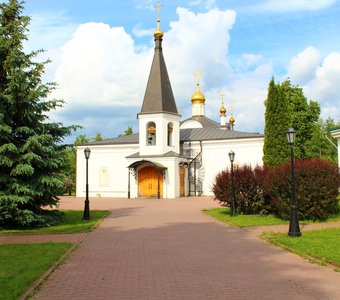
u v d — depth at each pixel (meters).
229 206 20.62
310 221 16.50
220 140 35.44
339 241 11.01
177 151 35.38
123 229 14.78
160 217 18.81
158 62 35.28
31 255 9.69
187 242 11.84
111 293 6.80
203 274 7.98
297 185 16.25
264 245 11.20
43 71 15.47
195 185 36.00
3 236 13.45
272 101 27.08
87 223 16.48
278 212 17.95
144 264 8.94
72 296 6.66
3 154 14.72
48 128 16.00
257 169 19.95
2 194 14.69
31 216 14.93
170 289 6.98
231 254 9.97
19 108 15.16
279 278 7.61
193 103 48.38
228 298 6.46
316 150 48.84
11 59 14.61
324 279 7.49
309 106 40.75
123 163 37.84
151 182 34.53
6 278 7.48
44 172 15.72
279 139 26.53
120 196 37.53
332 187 16.23
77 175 39.09
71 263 9.10
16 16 15.63
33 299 6.52
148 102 34.62
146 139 34.56
